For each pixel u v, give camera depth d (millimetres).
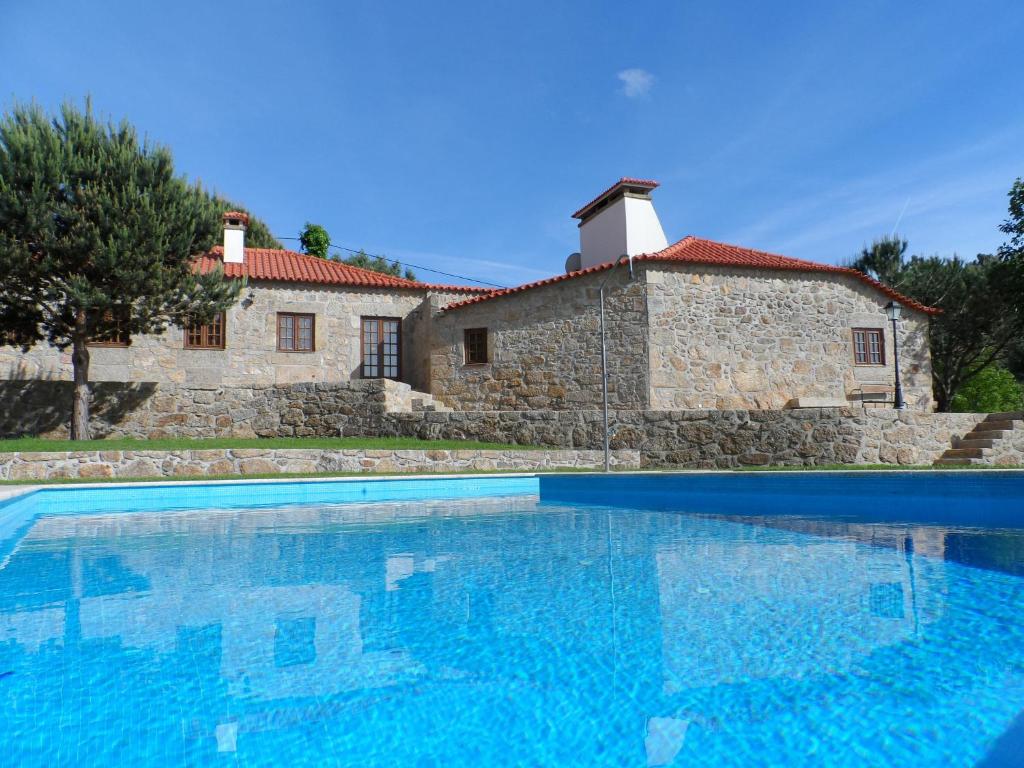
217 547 5988
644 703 2490
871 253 26672
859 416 12375
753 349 15742
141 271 12008
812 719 2312
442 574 4871
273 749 2115
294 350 16844
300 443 13000
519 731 2268
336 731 2258
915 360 17016
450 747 2119
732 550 5805
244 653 3104
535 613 3814
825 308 16469
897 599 4043
